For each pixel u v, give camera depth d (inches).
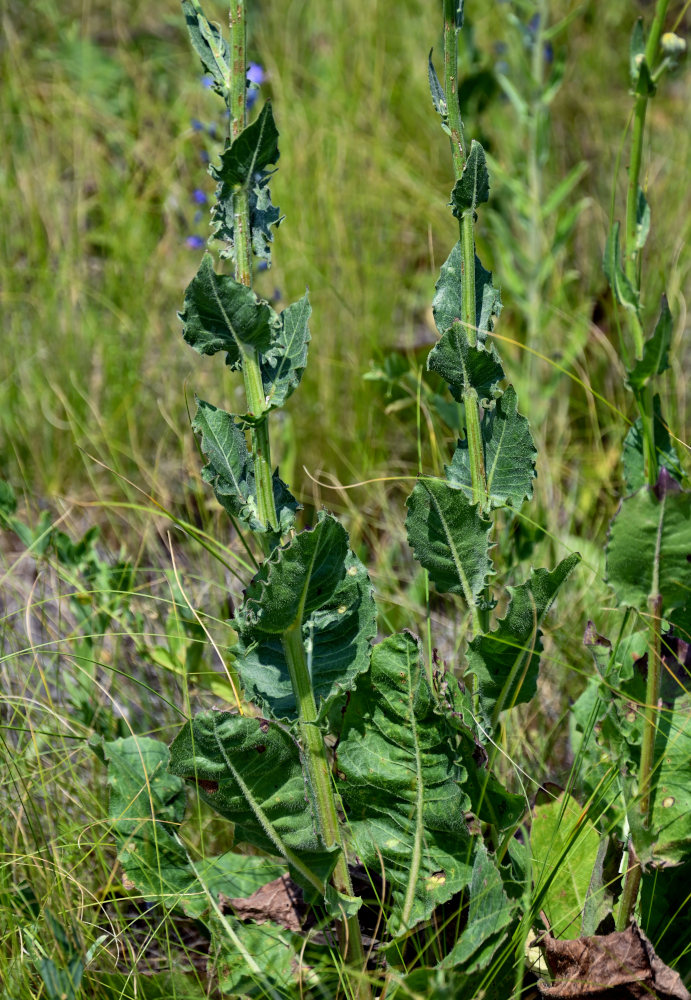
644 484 43.5
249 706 64.9
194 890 51.3
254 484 44.8
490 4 162.9
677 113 146.3
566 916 49.8
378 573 81.4
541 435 90.0
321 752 44.2
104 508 95.0
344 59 154.7
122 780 51.4
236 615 44.3
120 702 71.7
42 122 143.7
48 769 60.6
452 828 46.4
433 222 122.3
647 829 42.8
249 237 42.6
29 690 71.6
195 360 106.8
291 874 45.1
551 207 99.4
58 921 51.9
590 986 44.5
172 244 121.0
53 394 102.0
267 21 160.6
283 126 130.3
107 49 165.0
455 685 49.8
